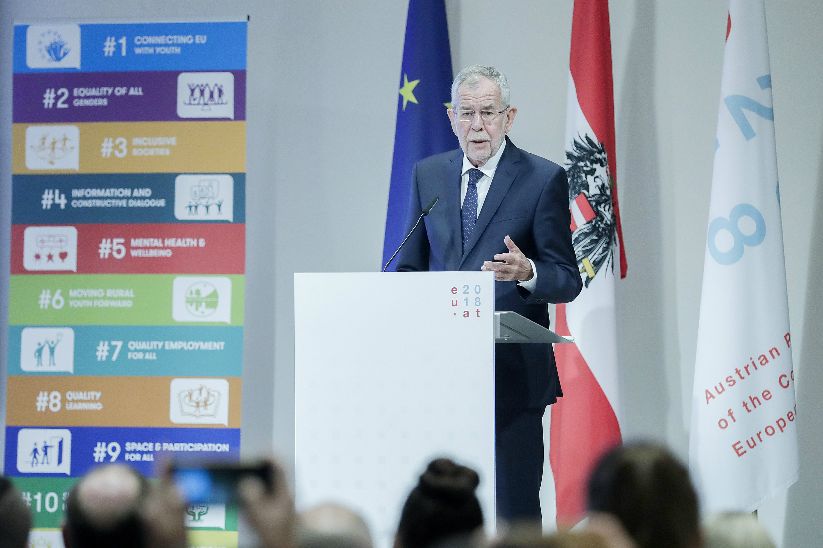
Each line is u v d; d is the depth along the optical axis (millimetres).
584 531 4031
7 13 15070
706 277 12664
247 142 14719
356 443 8008
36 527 13633
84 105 13836
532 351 9797
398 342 8039
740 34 12875
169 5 14906
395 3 14664
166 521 4465
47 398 13680
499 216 9992
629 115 14250
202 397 13508
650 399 14078
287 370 14578
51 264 13789
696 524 4457
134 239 13703
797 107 14000
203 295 13586
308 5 14719
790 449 12266
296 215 14625
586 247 13195
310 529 4230
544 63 14406
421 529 5316
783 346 12398
